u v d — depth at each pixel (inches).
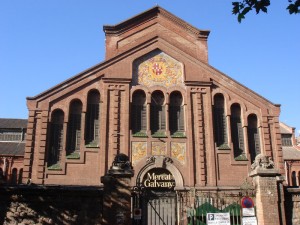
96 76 1173.1
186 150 1132.5
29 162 1052.5
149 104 1171.9
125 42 1277.1
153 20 1310.3
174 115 1188.5
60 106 1129.4
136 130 1149.1
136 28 1294.3
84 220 622.8
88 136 1125.7
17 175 1654.8
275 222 649.6
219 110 1214.9
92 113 1153.4
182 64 1231.5
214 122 1194.6
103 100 1148.5
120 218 613.6
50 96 1131.3
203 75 1226.0
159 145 1125.7
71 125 1132.5
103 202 621.9
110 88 1168.2
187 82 1206.3
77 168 1071.6
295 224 676.7
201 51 1293.1
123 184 631.2
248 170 1139.9
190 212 730.2
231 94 1223.5
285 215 677.9
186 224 789.2
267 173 674.8
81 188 636.7
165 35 1289.4
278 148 1186.0
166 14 1314.0
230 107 1210.0
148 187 1078.4
